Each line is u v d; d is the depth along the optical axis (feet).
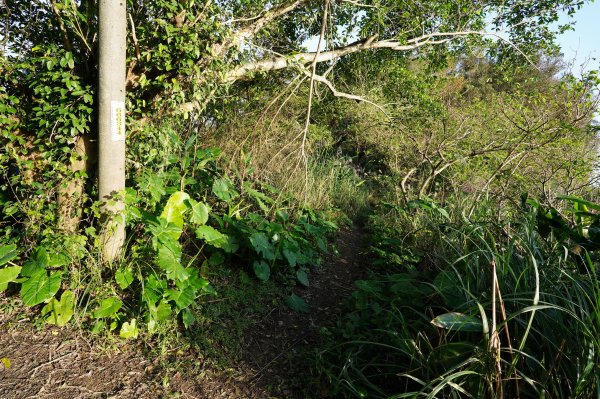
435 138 22.18
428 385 6.17
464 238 11.38
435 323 6.97
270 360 9.21
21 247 9.98
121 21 9.50
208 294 11.13
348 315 10.49
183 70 11.29
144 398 7.57
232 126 18.60
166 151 12.33
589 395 5.81
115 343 8.79
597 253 8.95
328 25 19.92
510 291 8.03
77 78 9.78
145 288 9.23
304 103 22.98
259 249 12.32
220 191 13.96
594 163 17.13
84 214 10.73
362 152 35.60
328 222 17.87
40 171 10.37
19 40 10.65
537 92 17.95
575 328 6.75
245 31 14.58
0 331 8.61
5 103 9.95
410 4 19.77
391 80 25.11
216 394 7.93
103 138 9.80
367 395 7.65
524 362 6.99
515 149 17.01
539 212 9.84
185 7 11.37
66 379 7.70
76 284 9.37
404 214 17.61
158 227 10.00
